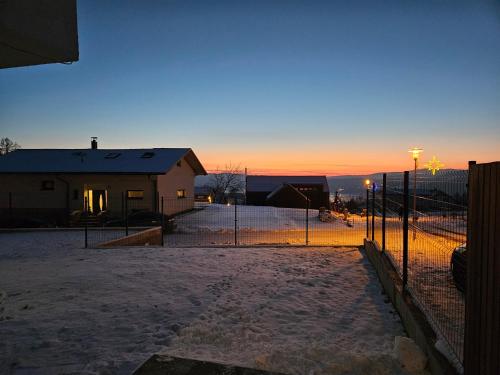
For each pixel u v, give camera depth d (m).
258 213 28.61
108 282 6.88
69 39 4.39
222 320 4.94
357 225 22.80
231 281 6.95
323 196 45.53
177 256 9.45
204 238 17.80
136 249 10.70
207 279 7.09
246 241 16.84
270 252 9.94
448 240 4.15
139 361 3.73
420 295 5.06
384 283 6.46
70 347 4.11
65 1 4.32
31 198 23.53
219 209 31.38
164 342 4.23
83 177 23.22
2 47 4.14
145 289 6.41
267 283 6.82
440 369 3.21
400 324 4.86
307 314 5.22
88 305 5.55
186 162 28.69
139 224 19.08
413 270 6.29
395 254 7.31
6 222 19.94
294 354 3.81
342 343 4.23
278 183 48.81
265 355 3.78
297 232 19.89
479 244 2.65
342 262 8.66
